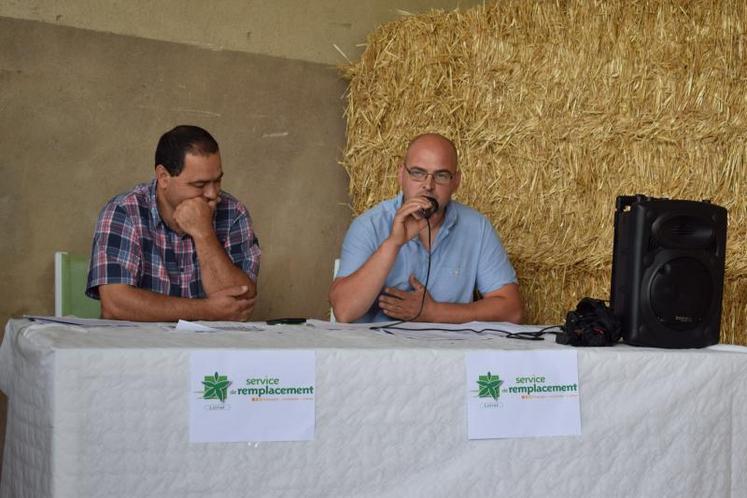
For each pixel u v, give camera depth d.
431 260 2.71
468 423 1.52
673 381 1.67
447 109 3.79
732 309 3.12
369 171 4.04
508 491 1.55
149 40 3.60
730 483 1.73
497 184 3.65
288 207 3.98
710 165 3.18
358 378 1.46
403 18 4.00
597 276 3.33
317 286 4.07
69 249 3.42
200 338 1.57
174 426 1.37
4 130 3.29
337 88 4.14
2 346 1.86
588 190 3.40
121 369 1.34
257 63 3.88
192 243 2.67
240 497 1.40
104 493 1.34
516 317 2.71
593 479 1.61
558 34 3.50
